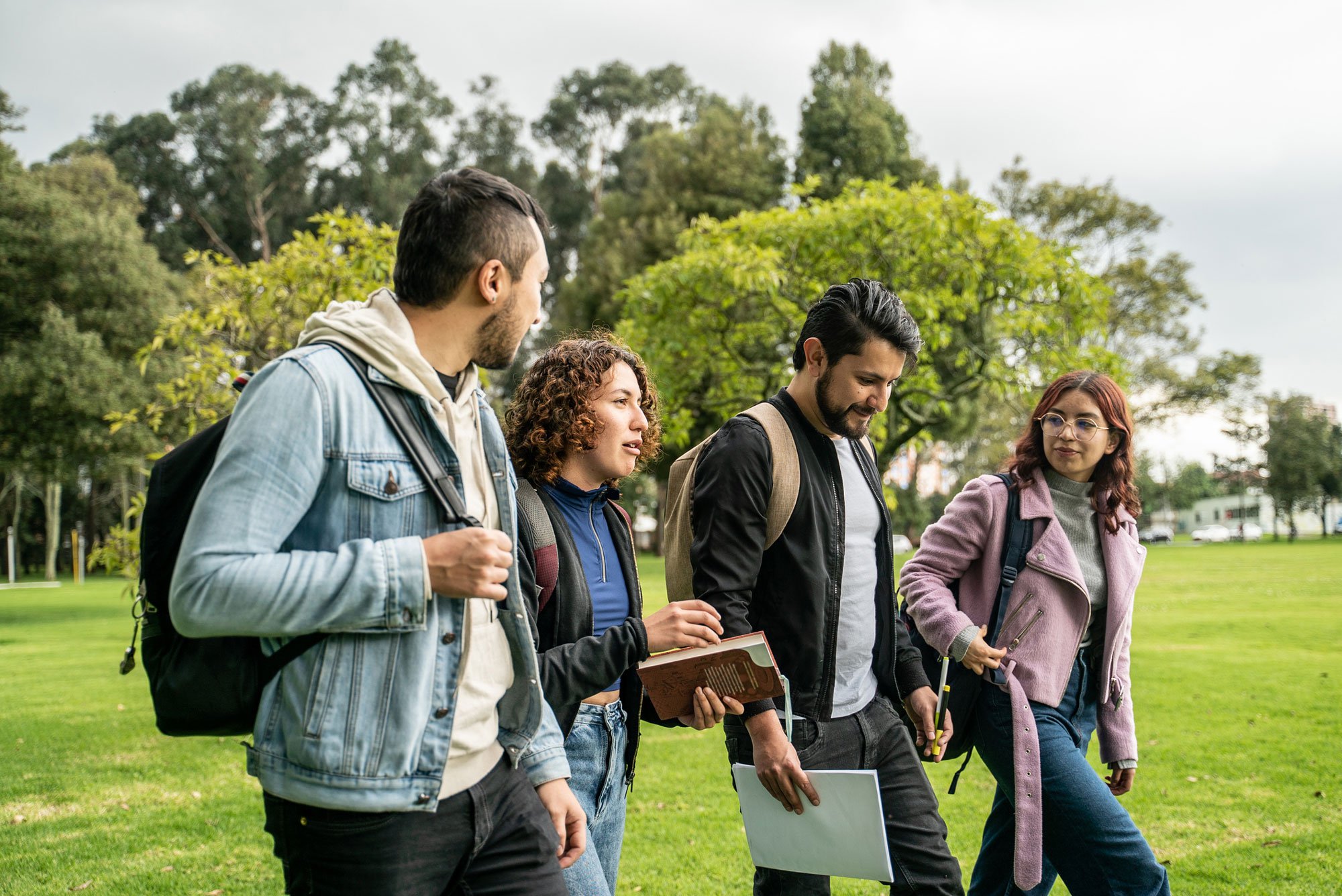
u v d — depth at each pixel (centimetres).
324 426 159
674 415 1209
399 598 153
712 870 421
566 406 250
